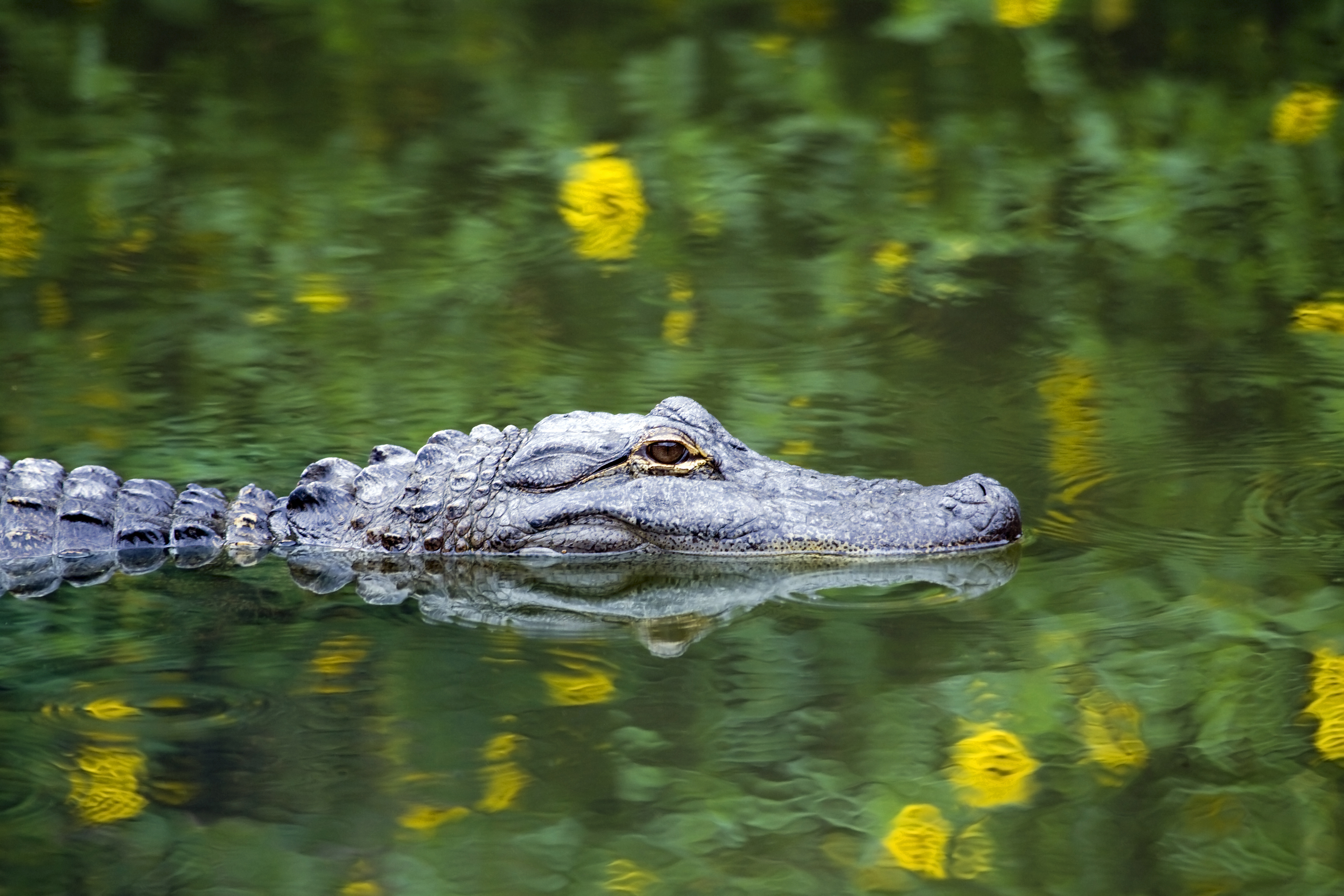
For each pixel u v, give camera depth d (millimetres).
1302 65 28375
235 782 8828
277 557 12969
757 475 12945
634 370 17594
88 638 11055
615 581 12211
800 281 20656
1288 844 8102
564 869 7973
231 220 22859
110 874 7934
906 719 9508
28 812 8523
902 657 10453
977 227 22516
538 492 12883
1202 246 21781
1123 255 21594
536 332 18906
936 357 18062
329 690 10039
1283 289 20297
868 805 8531
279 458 14984
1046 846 8133
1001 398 16766
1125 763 8961
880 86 27734
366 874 7938
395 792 8703
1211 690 9875
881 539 12500
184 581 12352
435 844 8195
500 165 24922
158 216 23000
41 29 30719
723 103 27188
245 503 13570
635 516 12625
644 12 31641
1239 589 11609
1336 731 9281
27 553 12938
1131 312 19547
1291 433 15602
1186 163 24703
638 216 23062
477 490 12969
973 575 12062
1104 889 7750
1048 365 17797
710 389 16984
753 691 9945
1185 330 18906
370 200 23578
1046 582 11836
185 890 7805
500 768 8953
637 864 8016
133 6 31969
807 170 24625
